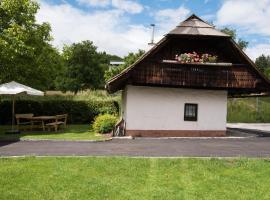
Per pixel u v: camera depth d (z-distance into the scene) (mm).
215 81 21266
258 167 11953
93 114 30391
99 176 10750
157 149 15805
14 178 10414
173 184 10141
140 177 10727
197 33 20641
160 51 21203
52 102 29562
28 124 26828
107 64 81812
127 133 21281
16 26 23234
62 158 12914
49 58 29391
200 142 18656
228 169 11742
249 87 21547
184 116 21797
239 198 9117
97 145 17000
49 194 9180
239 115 39344
